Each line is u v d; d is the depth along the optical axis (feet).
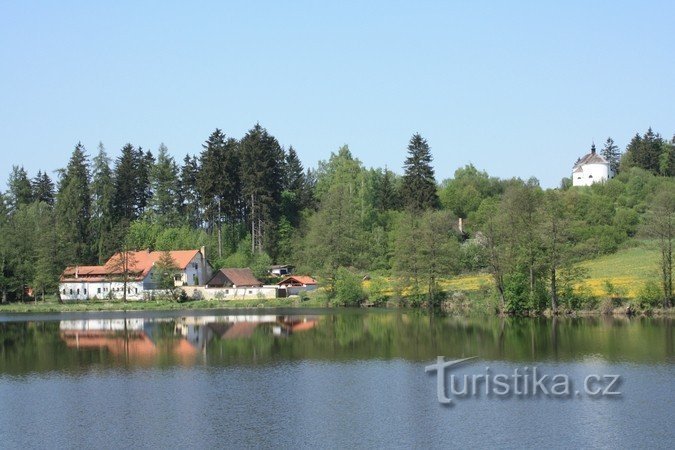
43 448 128.67
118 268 470.80
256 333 279.69
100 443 130.93
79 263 535.19
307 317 346.13
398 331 277.44
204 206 544.21
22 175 646.33
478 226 534.37
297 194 604.49
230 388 172.24
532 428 135.74
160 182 593.01
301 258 503.20
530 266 322.55
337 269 431.02
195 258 507.71
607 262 431.84
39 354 230.27
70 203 551.18
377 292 413.80
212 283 485.15
